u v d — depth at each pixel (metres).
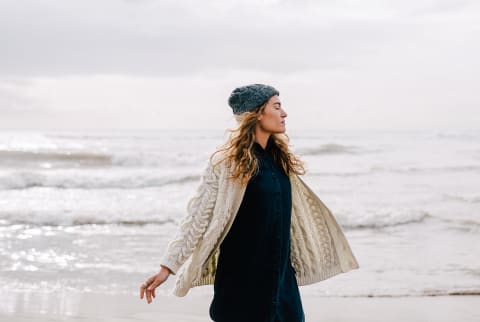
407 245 9.38
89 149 32.28
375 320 5.59
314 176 20.47
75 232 10.84
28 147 34.56
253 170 2.91
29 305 6.09
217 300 2.98
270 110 3.03
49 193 16.22
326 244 3.34
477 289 6.75
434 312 5.87
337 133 68.69
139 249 9.28
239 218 2.96
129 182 17.84
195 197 2.92
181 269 3.08
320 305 6.12
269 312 2.92
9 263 8.24
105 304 6.17
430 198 15.11
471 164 24.72
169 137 50.53
